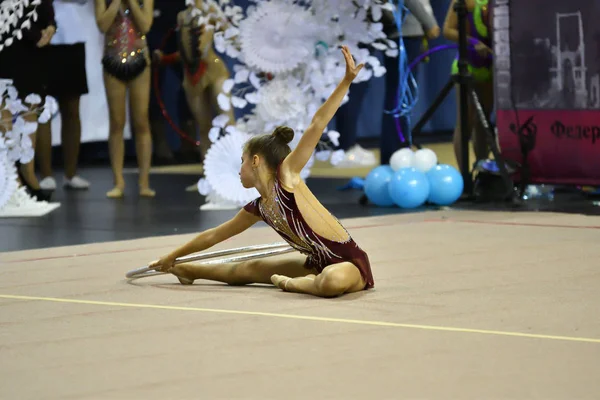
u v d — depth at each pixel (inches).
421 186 667.4
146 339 322.0
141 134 789.2
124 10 771.4
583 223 576.4
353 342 310.5
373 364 285.4
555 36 652.1
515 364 282.7
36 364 296.4
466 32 686.5
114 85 776.9
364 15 693.3
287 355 297.3
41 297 398.6
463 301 368.5
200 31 745.6
